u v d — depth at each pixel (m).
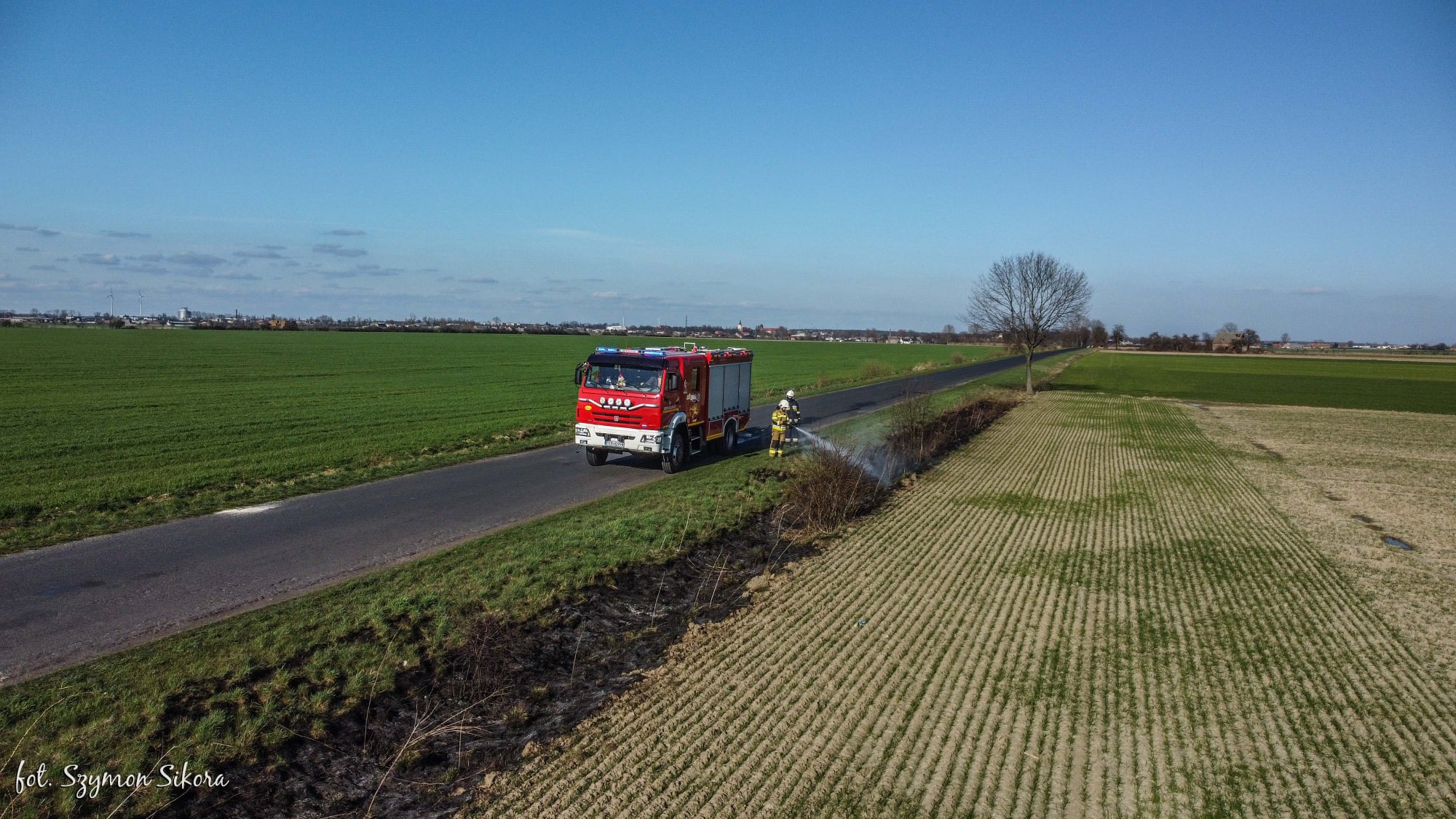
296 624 8.10
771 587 10.56
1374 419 35.25
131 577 9.63
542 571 10.21
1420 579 11.69
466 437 21.62
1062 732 6.86
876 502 15.87
